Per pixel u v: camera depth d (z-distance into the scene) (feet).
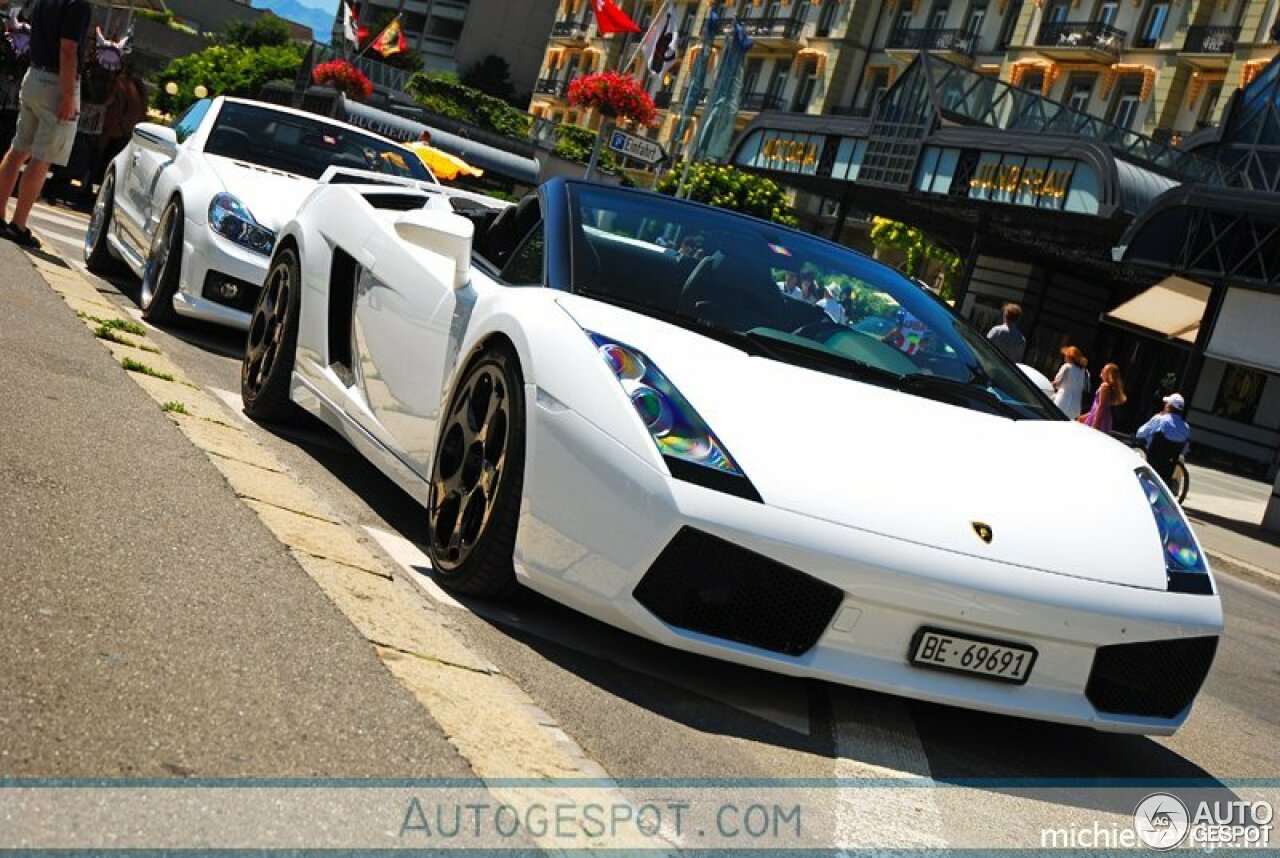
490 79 292.81
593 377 10.94
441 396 13.07
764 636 10.37
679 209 14.52
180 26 276.82
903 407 12.03
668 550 10.25
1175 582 11.21
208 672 8.27
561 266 12.89
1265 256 62.34
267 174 25.32
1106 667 10.96
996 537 10.68
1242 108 79.00
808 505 10.35
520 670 10.25
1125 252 66.95
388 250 15.39
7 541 9.68
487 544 11.47
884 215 111.75
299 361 16.97
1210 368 107.24
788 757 9.89
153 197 25.68
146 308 23.94
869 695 11.95
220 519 11.61
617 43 220.43
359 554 11.86
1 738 6.85
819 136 103.60
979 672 10.62
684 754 9.38
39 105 26.76
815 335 13.05
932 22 167.32
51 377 15.60
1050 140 84.53
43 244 31.40
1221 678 17.69
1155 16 140.26
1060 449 12.34
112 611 8.86
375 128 90.53
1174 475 51.93
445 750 8.07
